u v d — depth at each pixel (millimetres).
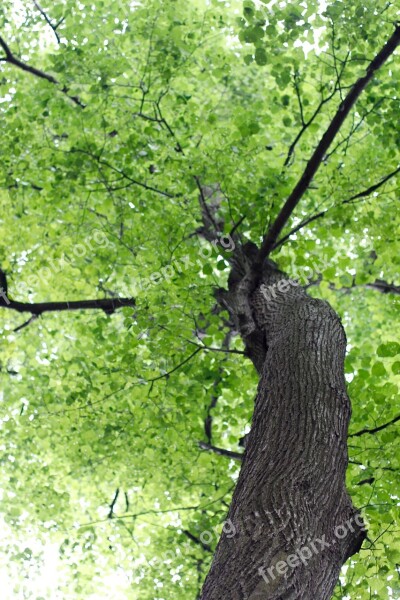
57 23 6262
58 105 6332
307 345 4246
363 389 6062
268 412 3764
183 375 6492
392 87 6312
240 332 5293
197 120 6262
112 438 6973
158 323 5879
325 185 6066
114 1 6156
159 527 7875
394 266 6262
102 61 5930
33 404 7164
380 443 5633
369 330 9062
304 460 3354
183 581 7578
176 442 6562
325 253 6020
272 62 5457
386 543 5332
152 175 6391
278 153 6715
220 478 7125
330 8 5168
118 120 6297
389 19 5359
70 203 6750
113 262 6473
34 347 7902
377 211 5969
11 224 6867
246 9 5160
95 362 6945
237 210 6023
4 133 6410
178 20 6125
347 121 6867
